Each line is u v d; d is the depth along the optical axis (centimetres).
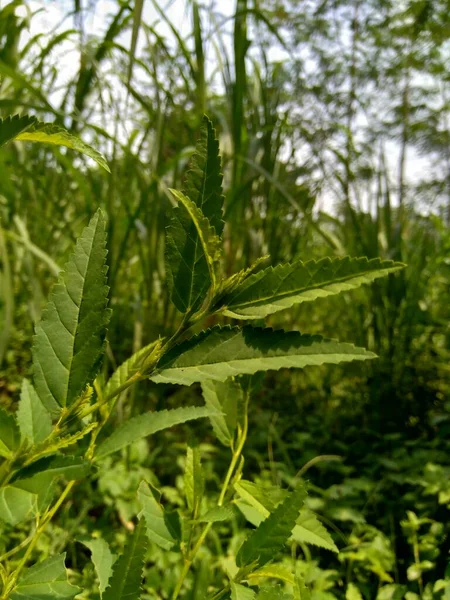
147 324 208
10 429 44
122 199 189
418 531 160
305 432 235
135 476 165
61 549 133
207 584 101
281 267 50
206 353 48
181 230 50
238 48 205
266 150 242
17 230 199
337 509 160
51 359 48
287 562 138
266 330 49
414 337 247
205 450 198
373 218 249
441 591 123
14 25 182
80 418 47
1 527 49
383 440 216
